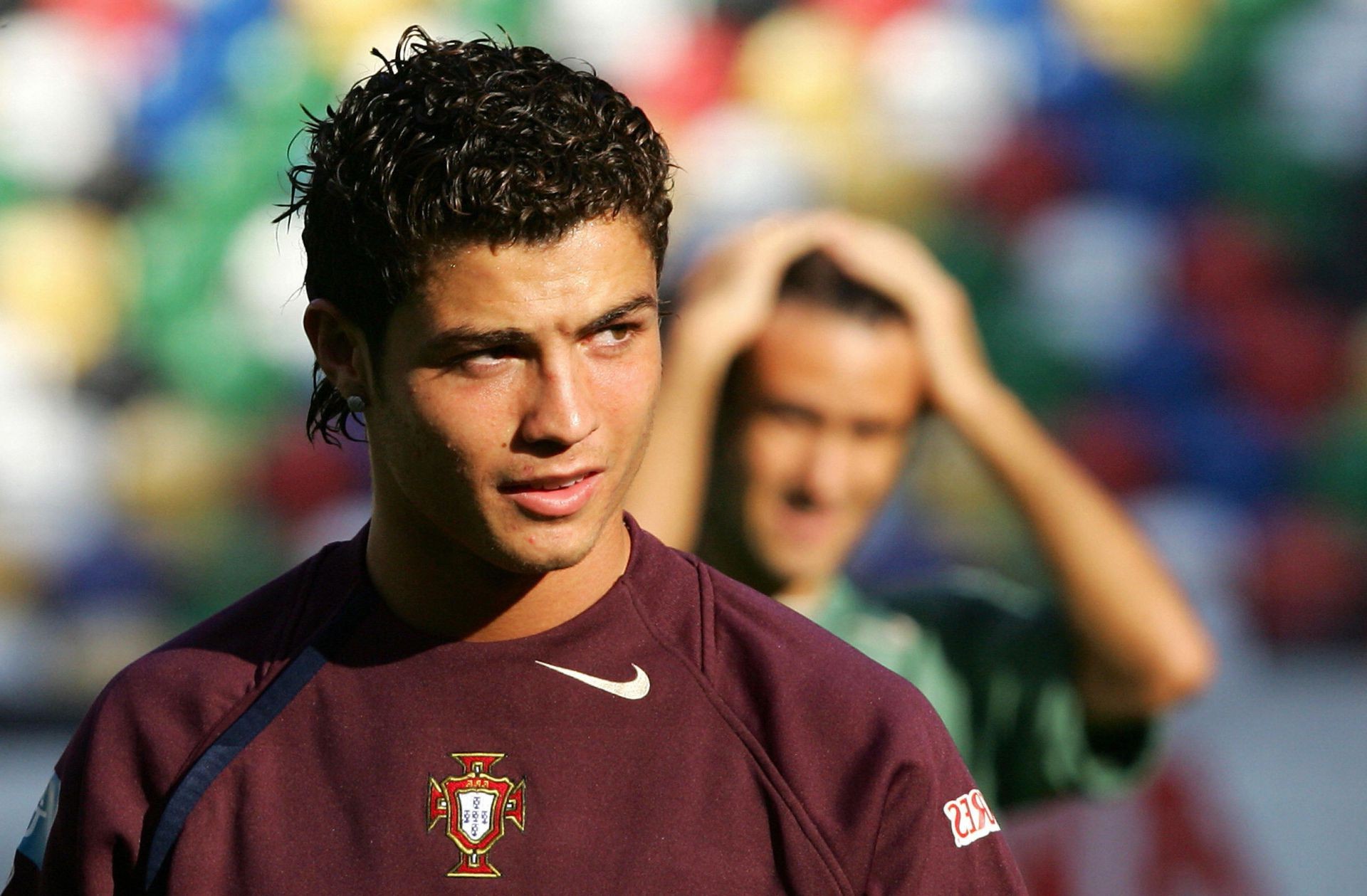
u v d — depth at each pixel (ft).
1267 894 41.86
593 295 11.23
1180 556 53.01
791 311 27.94
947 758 12.92
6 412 60.59
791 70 63.62
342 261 12.05
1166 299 58.70
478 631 12.69
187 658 13.25
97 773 12.90
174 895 12.24
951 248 59.67
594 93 12.08
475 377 11.39
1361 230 59.67
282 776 12.49
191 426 60.75
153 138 65.51
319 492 59.16
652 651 12.80
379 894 12.00
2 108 65.10
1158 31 62.23
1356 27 61.52
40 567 57.31
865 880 12.15
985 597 28.50
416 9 65.41
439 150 11.17
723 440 28.07
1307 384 57.52
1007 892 13.00
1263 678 51.31
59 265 63.31
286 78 65.05
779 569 28.04
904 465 29.84
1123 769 28.09
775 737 12.40
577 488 11.63
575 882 11.96
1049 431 57.11
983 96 62.03
